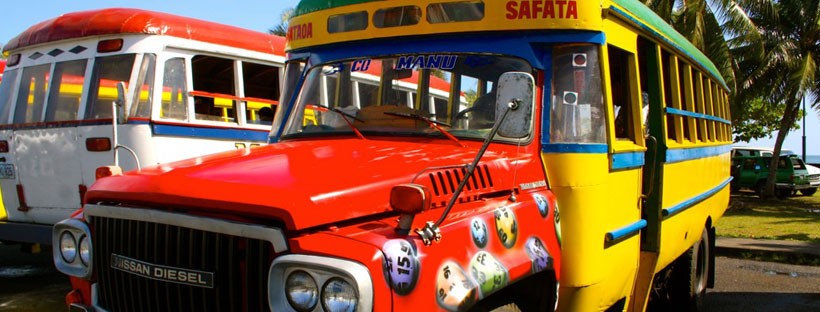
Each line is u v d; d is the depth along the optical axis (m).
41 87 7.75
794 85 22.33
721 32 19.78
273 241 2.54
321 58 4.63
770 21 22.91
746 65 23.72
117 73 7.25
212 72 8.62
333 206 2.68
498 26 4.02
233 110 8.35
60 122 7.40
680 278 6.69
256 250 2.66
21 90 7.95
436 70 4.16
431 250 2.73
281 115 4.71
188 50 7.68
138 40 7.26
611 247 4.20
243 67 8.58
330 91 4.46
